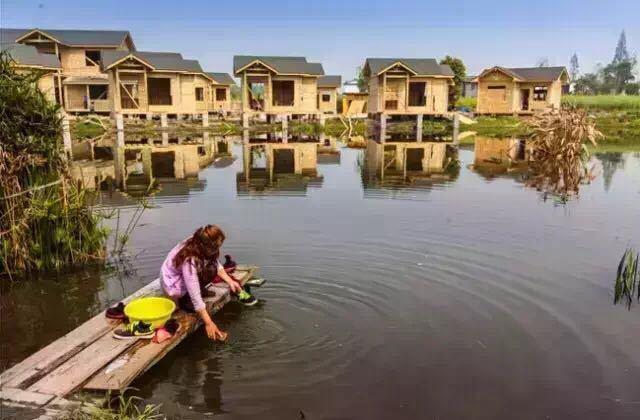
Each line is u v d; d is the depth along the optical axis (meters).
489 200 12.71
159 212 11.23
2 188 7.47
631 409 4.50
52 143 8.13
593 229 9.98
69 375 4.68
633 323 6.03
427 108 34.00
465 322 6.04
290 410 4.47
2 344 5.62
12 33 36.66
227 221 10.41
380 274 7.46
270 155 22.33
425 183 15.26
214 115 45.91
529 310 6.36
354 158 21.34
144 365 4.89
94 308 6.52
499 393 4.72
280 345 5.53
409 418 4.38
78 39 37.78
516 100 39.84
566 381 4.90
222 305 6.36
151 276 7.54
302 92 34.84
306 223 10.25
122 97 33.62
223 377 4.95
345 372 5.04
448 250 8.55
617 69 113.94
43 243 7.78
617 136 32.59
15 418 4.11
